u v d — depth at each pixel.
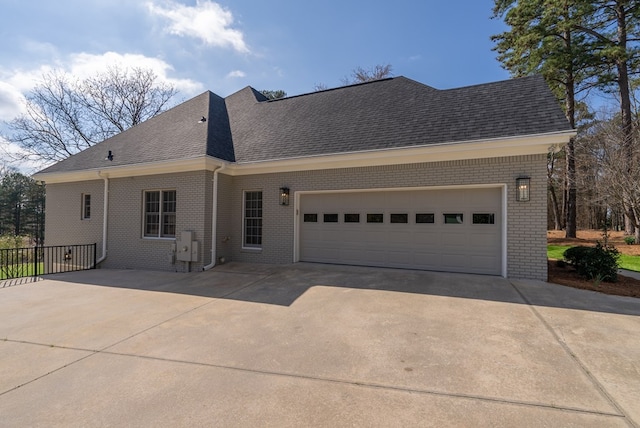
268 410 2.62
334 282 7.02
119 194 10.33
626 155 12.75
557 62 15.44
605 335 4.06
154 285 7.30
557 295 5.81
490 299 5.62
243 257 9.77
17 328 4.63
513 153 6.95
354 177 8.52
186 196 9.23
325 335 4.21
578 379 3.04
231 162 9.45
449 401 2.71
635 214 13.68
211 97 12.64
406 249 8.24
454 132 7.55
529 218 6.91
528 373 3.16
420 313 4.99
